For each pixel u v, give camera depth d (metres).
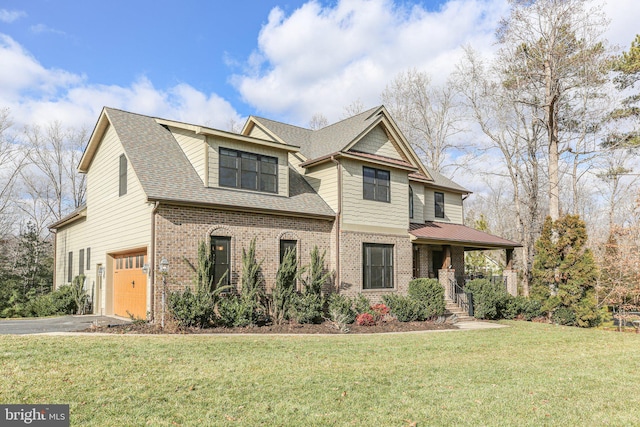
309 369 8.17
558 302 18.27
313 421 5.61
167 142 16.02
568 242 18.34
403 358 9.48
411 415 5.93
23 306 19.11
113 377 7.15
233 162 15.17
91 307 17.91
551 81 23.14
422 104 38.66
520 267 35.53
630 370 9.08
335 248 16.70
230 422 5.50
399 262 18.62
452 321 16.48
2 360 7.92
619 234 20.42
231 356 8.95
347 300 15.66
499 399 6.74
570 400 6.83
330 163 17.52
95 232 17.92
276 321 13.84
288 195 16.59
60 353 8.55
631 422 5.90
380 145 19.08
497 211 46.69
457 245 21.75
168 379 7.16
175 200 12.80
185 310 11.83
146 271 12.70
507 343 12.05
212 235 13.81
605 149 25.55
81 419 5.46
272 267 15.16
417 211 21.75
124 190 15.05
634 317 17.80
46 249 31.55
